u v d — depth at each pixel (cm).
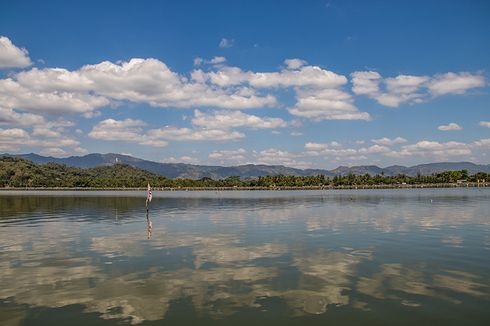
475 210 6625
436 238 3553
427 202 9119
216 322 1568
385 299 1822
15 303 1812
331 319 1588
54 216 6000
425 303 1764
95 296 1902
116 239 3616
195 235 3850
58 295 1922
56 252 3008
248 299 1838
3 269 2456
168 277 2230
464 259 2645
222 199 12081
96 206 8512
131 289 2008
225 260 2669
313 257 2745
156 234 3931
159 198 13112
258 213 6456
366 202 9400
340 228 4331
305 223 4862
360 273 2294
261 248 3108
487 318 1588
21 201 10856
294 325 1533
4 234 3978
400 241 3397
